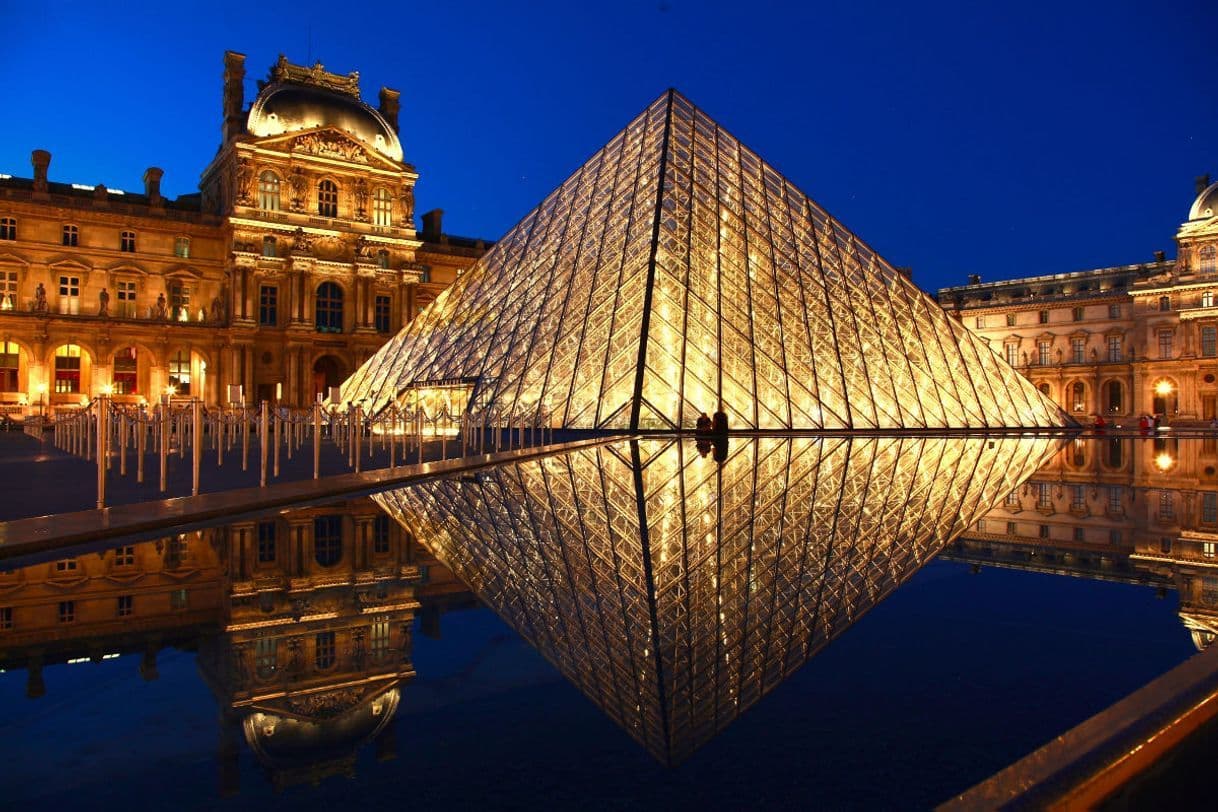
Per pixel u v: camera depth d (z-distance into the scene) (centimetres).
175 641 832
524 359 4944
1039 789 288
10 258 7525
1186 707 363
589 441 3662
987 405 5591
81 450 3597
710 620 945
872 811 484
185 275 8275
